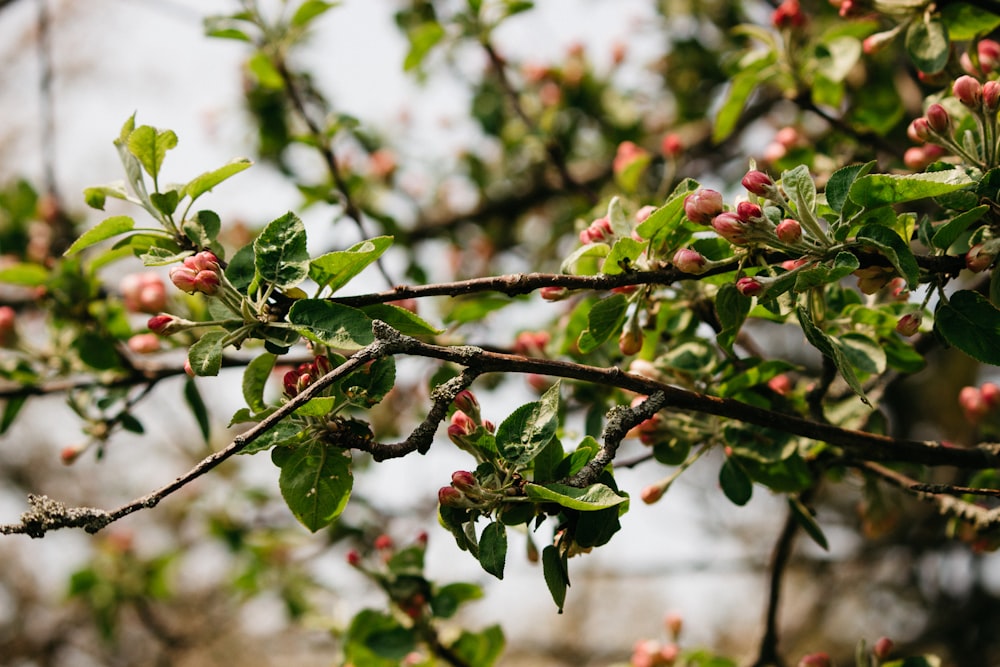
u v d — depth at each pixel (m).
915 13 0.99
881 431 1.01
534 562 0.96
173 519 2.73
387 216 1.38
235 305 0.87
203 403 1.08
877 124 1.14
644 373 0.98
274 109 1.65
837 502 2.01
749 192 0.86
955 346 0.87
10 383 1.15
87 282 1.13
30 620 2.98
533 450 0.84
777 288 0.85
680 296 0.99
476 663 1.12
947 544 1.80
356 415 1.28
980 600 1.78
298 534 1.75
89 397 1.12
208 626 2.68
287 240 0.88
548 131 1.45
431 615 1.11
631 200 1.16
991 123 0.87
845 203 0.85
